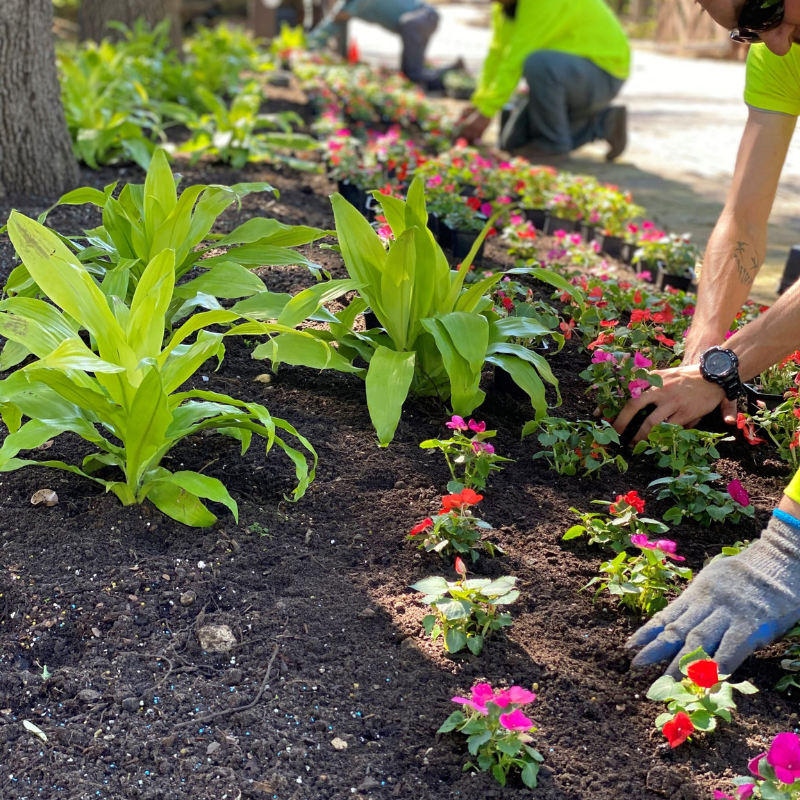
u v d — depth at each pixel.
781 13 2.00
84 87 5.51
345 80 8.49
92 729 1.64
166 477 2.07
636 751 1.68
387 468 2.43
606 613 2.01
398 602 2.00
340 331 2.67
